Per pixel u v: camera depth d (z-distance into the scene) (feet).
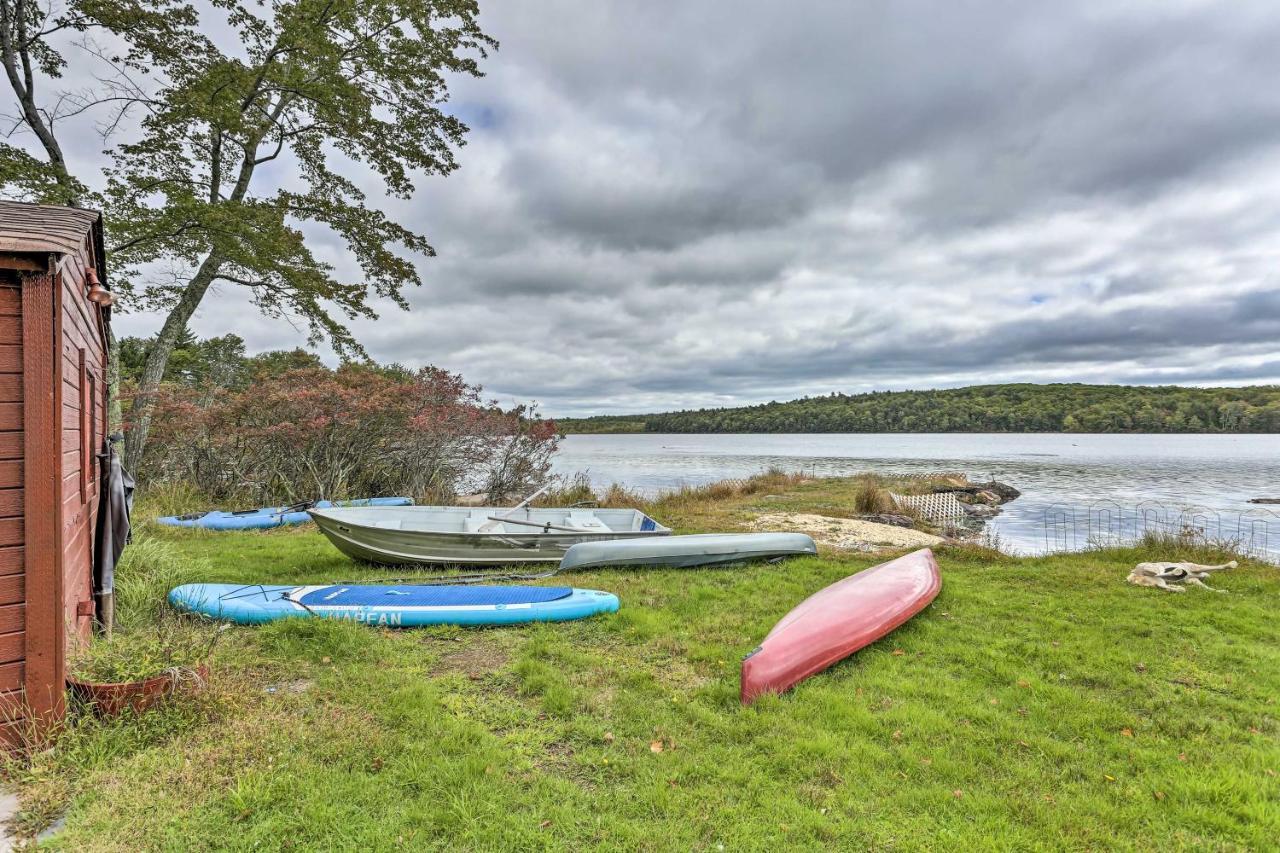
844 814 9.20
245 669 13.65
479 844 8.30
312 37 38.96
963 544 32.48
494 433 49.26
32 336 9.50
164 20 35.53
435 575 24.17
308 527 36.11
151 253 37.70
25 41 34.35
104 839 7.95
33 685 9.60
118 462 15.89
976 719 12.32
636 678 13.88
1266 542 40.81
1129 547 32.04
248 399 41.91
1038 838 8.71
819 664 14.42
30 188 29.76
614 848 8.29
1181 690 13.91
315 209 43.65
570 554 24.68
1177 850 8.55
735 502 54.95
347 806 8.91
